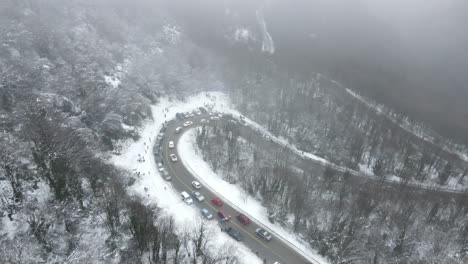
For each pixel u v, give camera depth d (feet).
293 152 450.71
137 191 296.51
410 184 446.19
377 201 346.33
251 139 442.91
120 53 506.89
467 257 308.40
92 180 262.88
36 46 389.80
